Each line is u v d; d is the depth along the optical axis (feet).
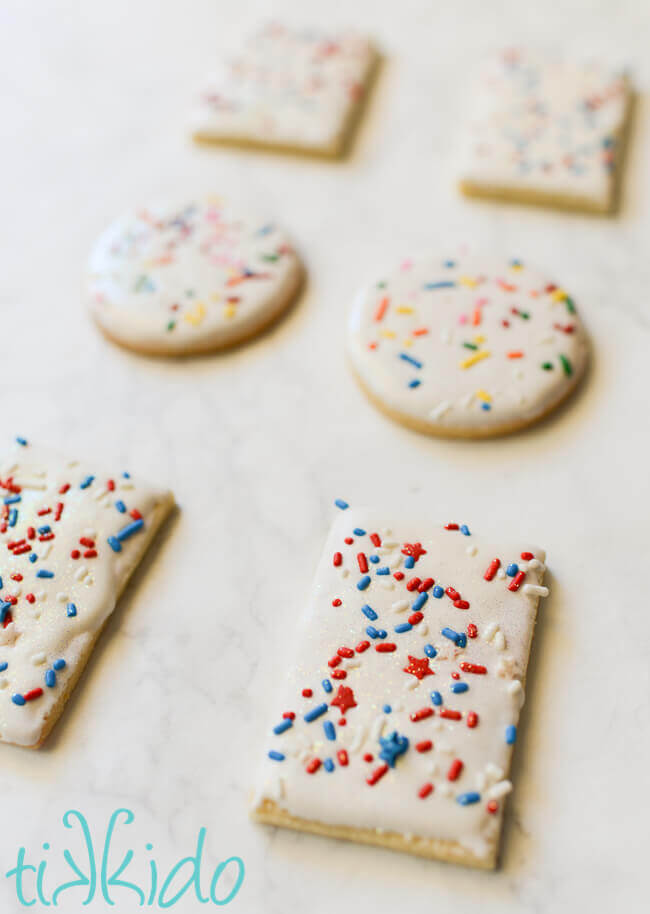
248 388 1.37
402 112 1.64
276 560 1.24
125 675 1.18
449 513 1.26
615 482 1.27
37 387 1.39
